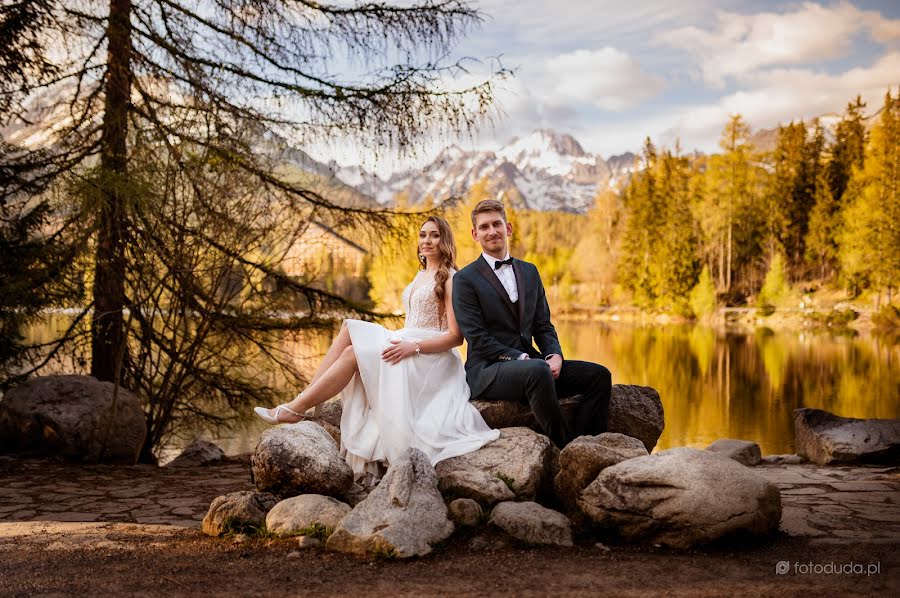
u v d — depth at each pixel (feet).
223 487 16.98
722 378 61.46
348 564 9.14
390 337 13.41
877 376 61.41
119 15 22.02
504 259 13.79
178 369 25.70
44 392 21.53
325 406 14.60
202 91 22.44
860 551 9.48
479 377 13.42
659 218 192.95
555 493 11.91
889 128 154.51
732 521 9.60
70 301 22.72
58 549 10.19
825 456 19.88
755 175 187.21
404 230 25.50
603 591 7.97
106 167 21.66
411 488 10.18
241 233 23.57
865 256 149.79
